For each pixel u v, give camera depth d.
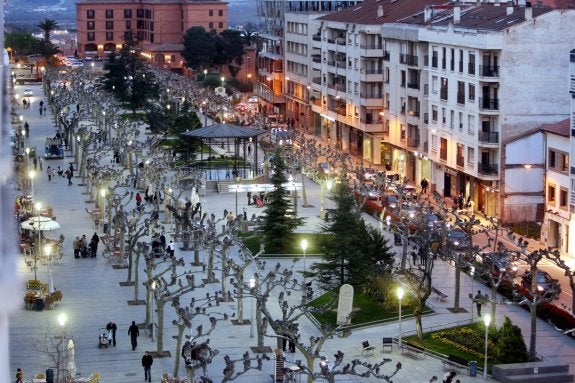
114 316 79.06
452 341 71.69
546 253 81.19
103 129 185.25
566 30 117.12
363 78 161.50
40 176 152.62
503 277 77.38
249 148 169.75
